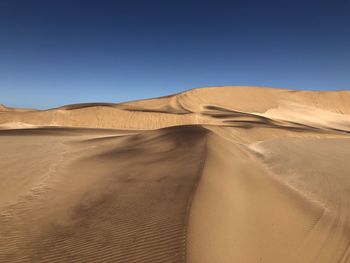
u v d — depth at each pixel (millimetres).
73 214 9789
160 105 84312
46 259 7227
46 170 15852
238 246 7848
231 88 108812
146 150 20562
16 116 61500
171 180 12078
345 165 21766
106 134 39938
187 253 6594
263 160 22906
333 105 104312
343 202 13211
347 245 9195
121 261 6727
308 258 8312
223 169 15039
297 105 101375
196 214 8508
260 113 88438
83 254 7230
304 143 35375
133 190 11516
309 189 15109
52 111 63500
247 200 11578
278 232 9438
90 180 13695
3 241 8242
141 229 7969
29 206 10758
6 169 15969
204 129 29125
